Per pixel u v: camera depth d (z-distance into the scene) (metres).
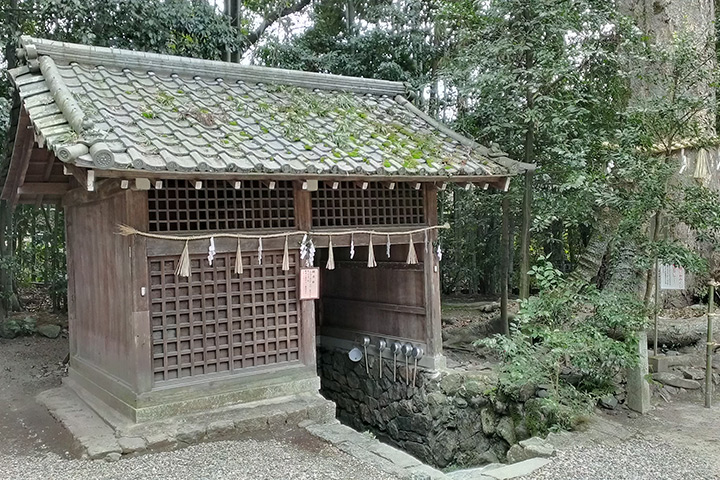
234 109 5.95
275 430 5.02
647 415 5.76
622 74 6.78
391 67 10.27
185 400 4.93
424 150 6.25
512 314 9.17
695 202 5.69
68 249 6.59
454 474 4.49
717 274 8.79
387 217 6.33
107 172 4.16
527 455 4.77
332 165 5.01
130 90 5.67
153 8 8.64
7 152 5.89
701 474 4.20
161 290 4.91
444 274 12.27
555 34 6.66
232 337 5.25
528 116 6.60
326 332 8.49
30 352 7.97
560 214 6.68
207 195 5.16
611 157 6.04
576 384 6.23
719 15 10.25
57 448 4.64
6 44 7.81
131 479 3.93
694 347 7.47
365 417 7.60
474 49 6.91
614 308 5.73
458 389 6.34
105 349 5.53
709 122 7.26
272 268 5.51
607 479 4.12
